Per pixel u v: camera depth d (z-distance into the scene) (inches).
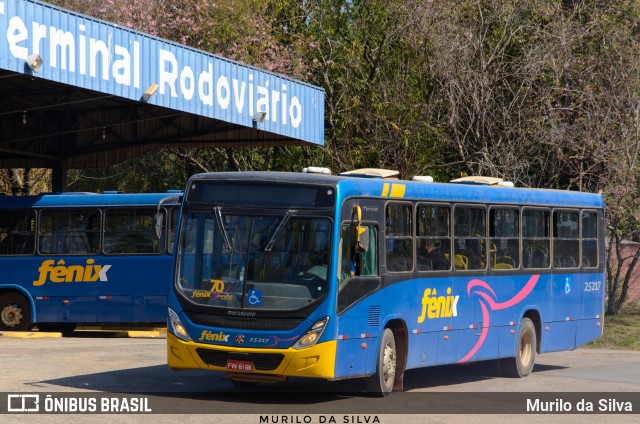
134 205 1072.8
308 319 557.0
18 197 1099.3
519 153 1445.6
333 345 562.9
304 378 716.7
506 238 773.3
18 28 906.7
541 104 1462.8
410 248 657.6
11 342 973.8
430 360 676.1
